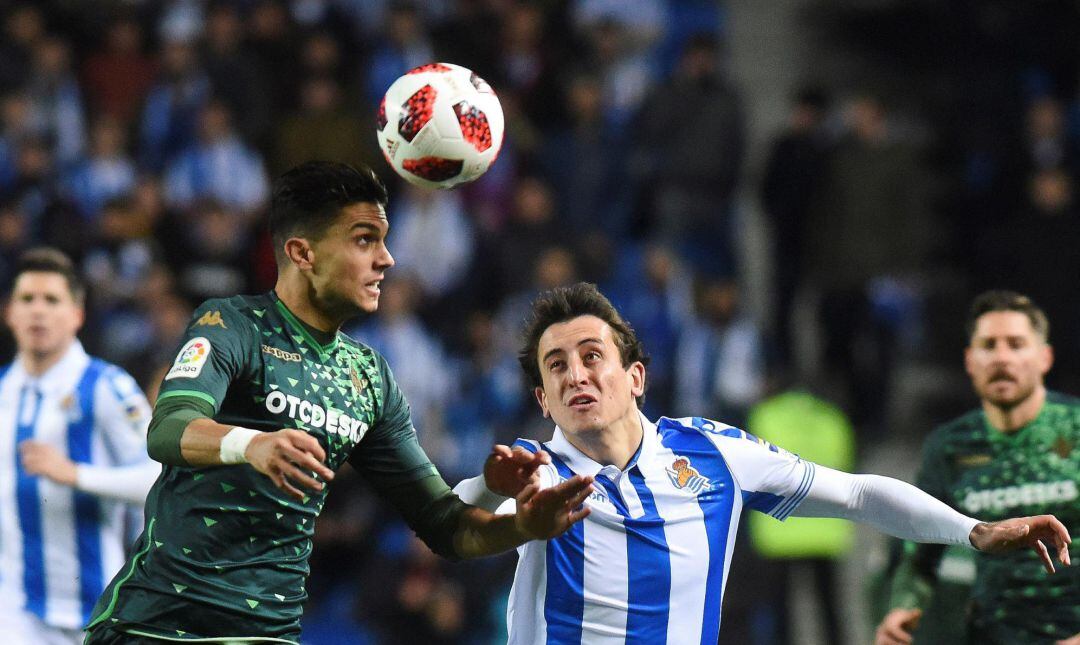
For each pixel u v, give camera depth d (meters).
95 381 24.50
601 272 47.47
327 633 41.22
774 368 41.72
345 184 17.23
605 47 56.47
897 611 22.72
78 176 50.72
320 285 17.23
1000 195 55.31
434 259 48.50
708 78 52.25
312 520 17.45
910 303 54.03
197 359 16.38
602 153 51.78
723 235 51.88
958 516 18.48
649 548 18.16
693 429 18.98
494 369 44.66
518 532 16.81
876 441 49.22
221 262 46.78
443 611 39.62
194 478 16.81
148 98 54.03
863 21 67.50
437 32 54.69
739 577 36.94
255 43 53.75
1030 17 63.75
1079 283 48.00
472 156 18.11
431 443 44.12
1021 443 22.20
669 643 18.11
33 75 52.56
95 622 17.06
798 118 51.28
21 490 23.88
